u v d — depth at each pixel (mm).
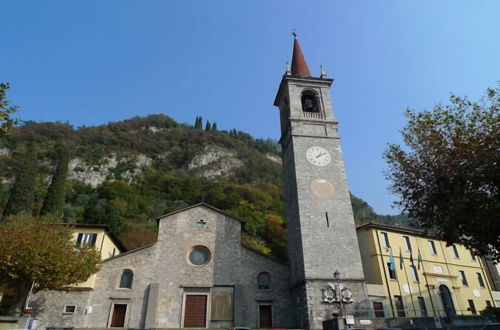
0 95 13086
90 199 79062
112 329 26547
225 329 27734
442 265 41344
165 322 30062
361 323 25469
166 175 108875
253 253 34000
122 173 112812
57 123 129125
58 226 28578
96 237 32844
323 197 32594
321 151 35312
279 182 126375
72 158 110500
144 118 165500
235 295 31547
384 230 40344
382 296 34469
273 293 32219
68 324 28641
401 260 35875
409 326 25750
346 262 29484
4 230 26078
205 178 119125
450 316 27531
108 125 150375
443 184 17281
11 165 89250
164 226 34469
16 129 114438
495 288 45969
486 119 16766
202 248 34000
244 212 75125
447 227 17047
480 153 16141
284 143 39531
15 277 24359
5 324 20828
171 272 32312
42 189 73938
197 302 31344
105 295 30516
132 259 32375
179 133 154125
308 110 39406
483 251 17172
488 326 15406
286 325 30891
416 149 18891
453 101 18203
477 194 15945
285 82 39875
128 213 74938
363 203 107312
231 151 146375
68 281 26594
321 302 27516
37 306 29047
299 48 44500
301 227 30750
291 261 32906
